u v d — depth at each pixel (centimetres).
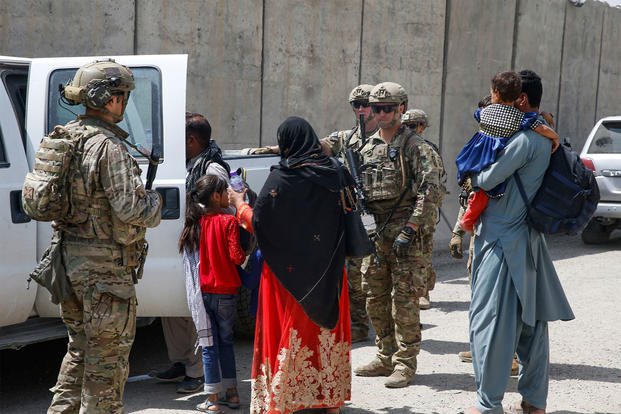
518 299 397
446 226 1090
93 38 723
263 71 868
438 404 464
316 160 414
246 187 462
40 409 462
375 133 504
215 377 447
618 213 1059
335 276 413
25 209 346
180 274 467
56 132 348
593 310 696
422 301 729
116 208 340
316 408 431
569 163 395
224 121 834
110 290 348
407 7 1022
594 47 1456
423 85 1057
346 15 948
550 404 462
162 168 466
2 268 440
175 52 784
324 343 416
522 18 1227
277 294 414
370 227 493
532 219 394
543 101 1318
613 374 520
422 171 475
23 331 464
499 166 388
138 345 602
